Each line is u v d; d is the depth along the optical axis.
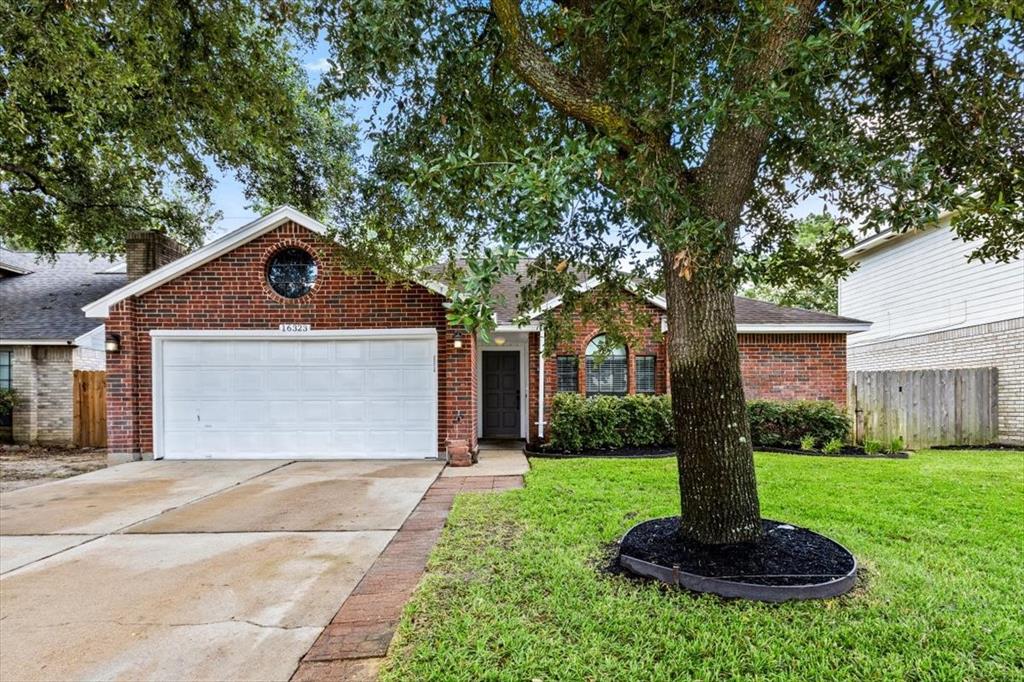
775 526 4.36
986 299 11.51
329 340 9.09
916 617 3.09
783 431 10.01
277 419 9.06
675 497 5.88
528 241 2.56
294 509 5.75
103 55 6.23
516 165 2.73
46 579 3.86
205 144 9.23
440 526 5.06
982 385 10.63
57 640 2.99
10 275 15.29
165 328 8.96
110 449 8.80
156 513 5.63
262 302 9.00
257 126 7.70
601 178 3.04
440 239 5.61
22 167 10.46
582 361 10.88
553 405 10.12
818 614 3.13
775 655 2.71
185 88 6.83
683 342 3.92
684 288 3.90
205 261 8.95
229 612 3.31
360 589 3.62
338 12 4.19
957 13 3.04
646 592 3.44
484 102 4.57
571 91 3.62
